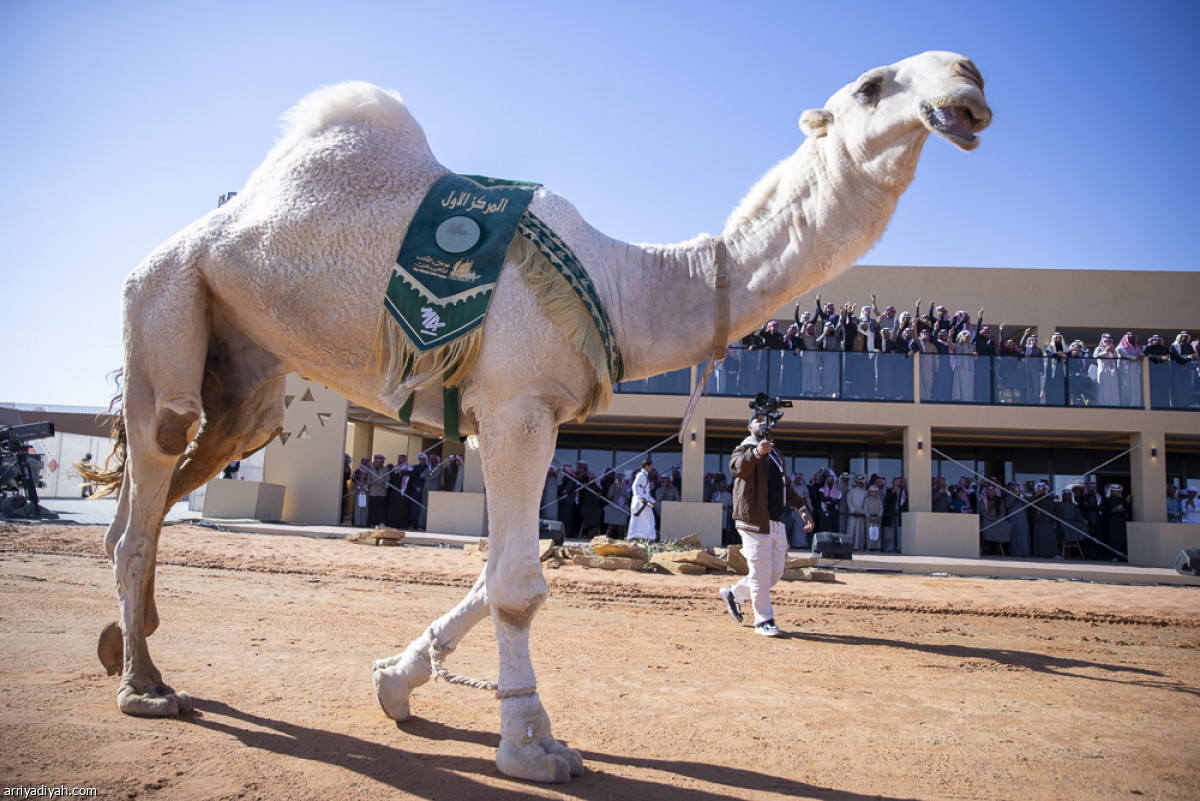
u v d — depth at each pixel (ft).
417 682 12.66
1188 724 15.71
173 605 23.36
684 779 10.98
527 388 11.27
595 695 15.71
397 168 12.62
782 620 29.27
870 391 70.64
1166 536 66.80
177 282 12.57
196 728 11.67
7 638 17.02
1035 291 91.25
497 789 10.08
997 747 13.46
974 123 11.34
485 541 49.75
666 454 86.79
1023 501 71.97
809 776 11.45
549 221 12.16
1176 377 70.85
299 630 20.71
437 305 11.41
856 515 70.23
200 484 14.48
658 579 40.63
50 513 59.62
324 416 74.54
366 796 9.59
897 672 20.03
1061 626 31.07
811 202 12.35
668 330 12.45
